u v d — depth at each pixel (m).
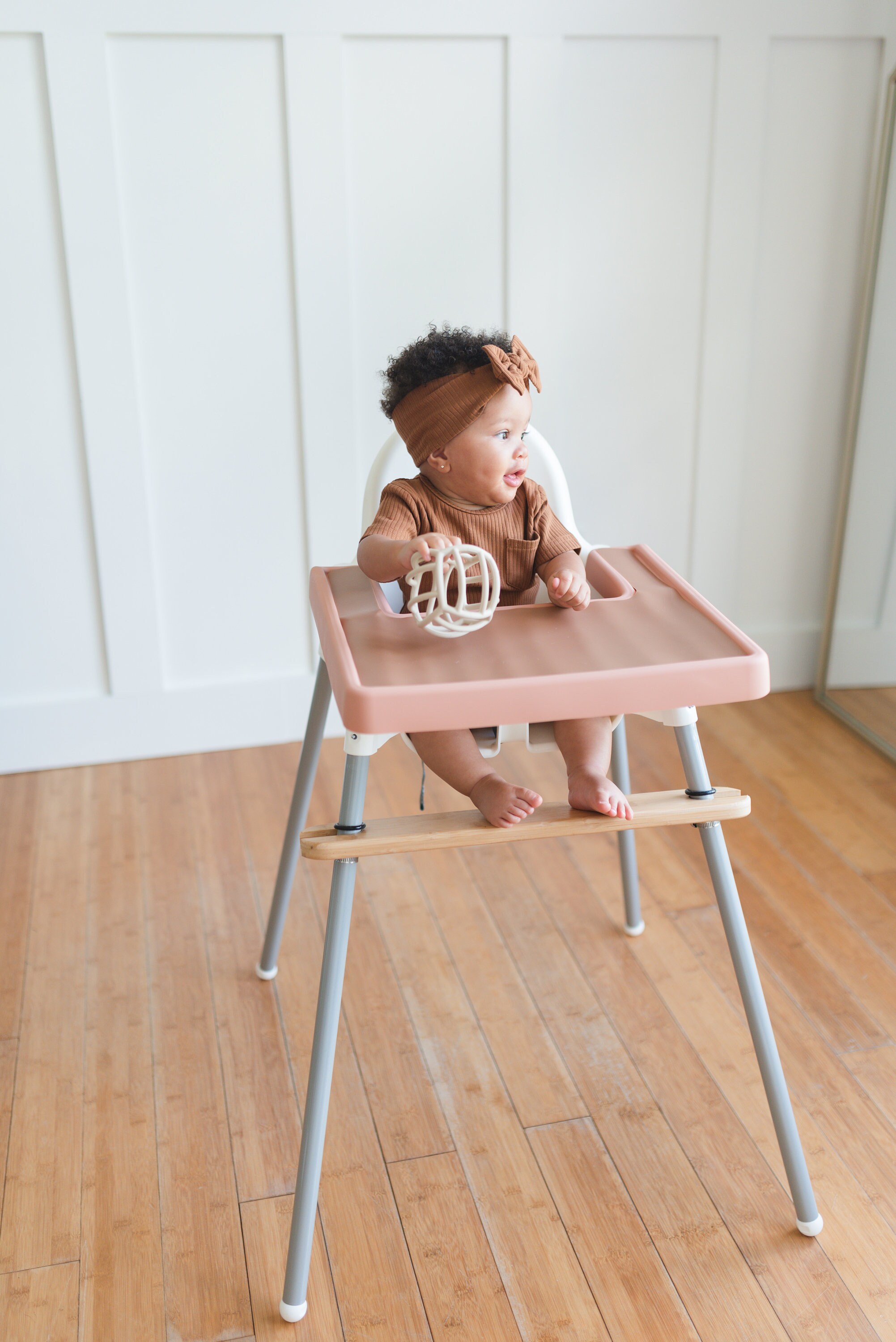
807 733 2.21
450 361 1.10
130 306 1.89
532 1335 1.06
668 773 2.06
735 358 2.15
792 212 2.08
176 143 1.82
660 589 1.16
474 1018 1.46
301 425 2.03
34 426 1.93
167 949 1.61
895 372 2.04
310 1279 1.12
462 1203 1.20
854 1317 1.07
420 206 1.94
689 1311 1.08
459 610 0.96
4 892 1.74
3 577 2.00
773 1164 1.24
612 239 2.03
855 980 1.52
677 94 1.96
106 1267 1.13
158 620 2.09
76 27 1.71
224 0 1.75
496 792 1.03
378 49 1.83
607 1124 1.30
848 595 2.23
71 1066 1.39
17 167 1.78
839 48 1.98
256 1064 1.40
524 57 1.87
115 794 2.03
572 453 2.16
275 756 2.17
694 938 1.61
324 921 1.67
